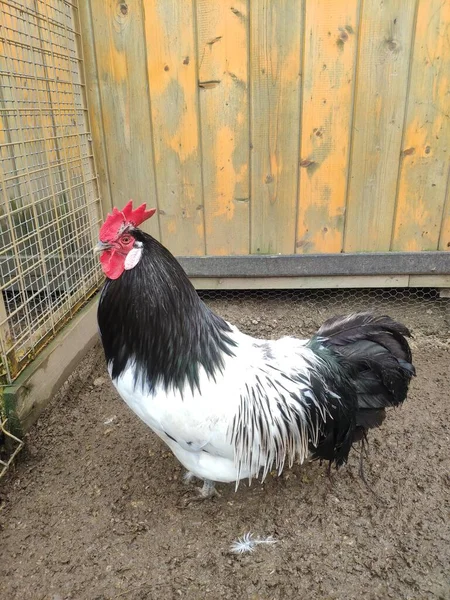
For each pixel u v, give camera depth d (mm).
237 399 625
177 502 736
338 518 705
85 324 1040
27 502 731
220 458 666
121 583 617
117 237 599
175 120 1069
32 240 982
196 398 611
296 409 652
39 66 880
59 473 785
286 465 799
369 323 731
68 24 964
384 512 711
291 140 1074
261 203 1134
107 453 828
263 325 1197
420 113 1044
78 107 1025
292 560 646
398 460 805
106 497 742
